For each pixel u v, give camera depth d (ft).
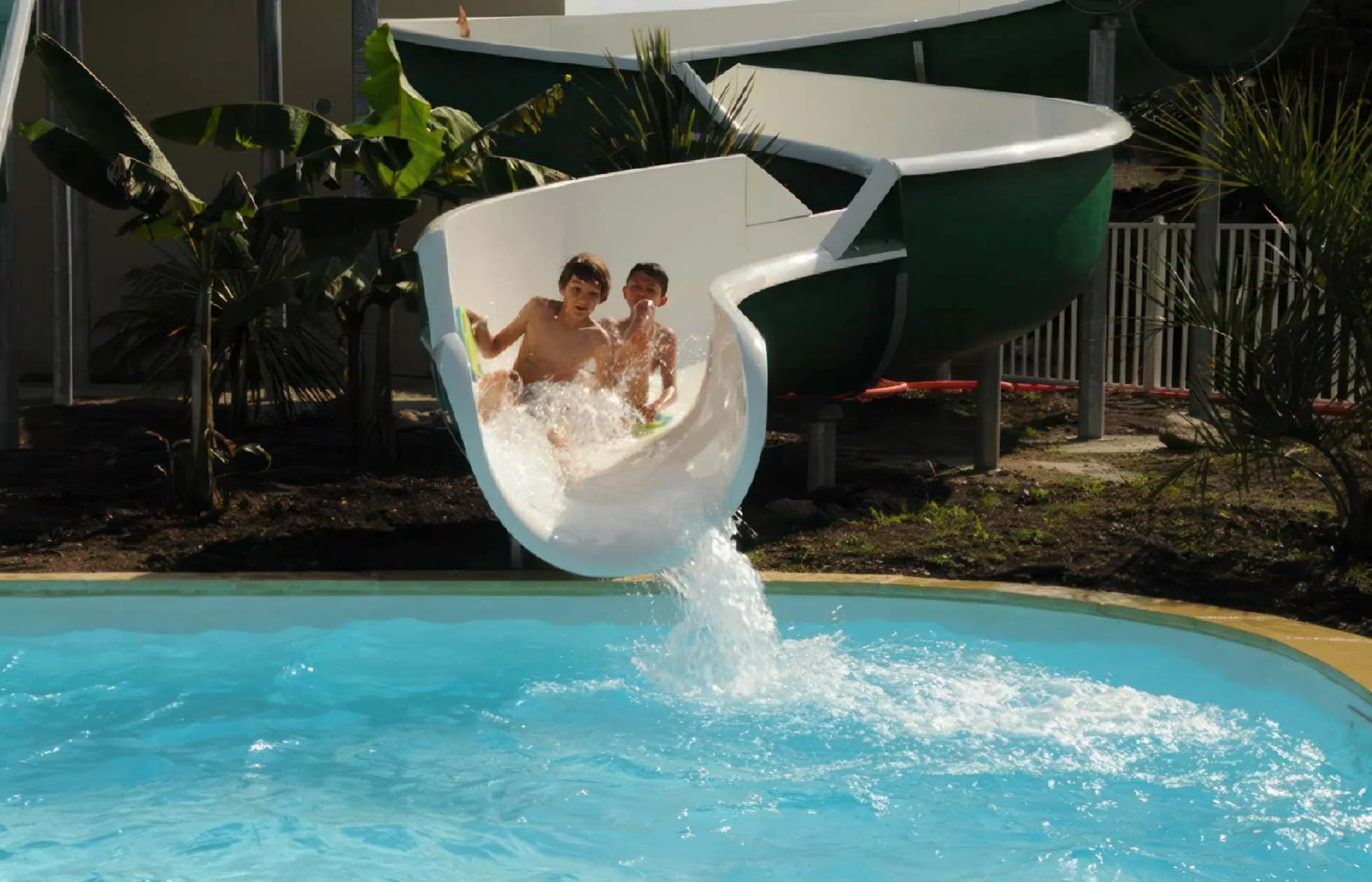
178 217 27.89
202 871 14.15
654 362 29.09
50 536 27.32
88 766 17.25
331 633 22.97
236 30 49.70
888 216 27.32
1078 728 18.48
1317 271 23.97
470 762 17.47
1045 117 35.37
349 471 32.37
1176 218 54.34
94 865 14.25
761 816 15.74
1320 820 15.42
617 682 20.54
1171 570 24.43
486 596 23.67
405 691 20.18
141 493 30.45
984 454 32.45
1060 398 43.50
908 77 42.45
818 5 50.52
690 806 16.01
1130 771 16.97
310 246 28.48
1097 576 24.38
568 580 23.72
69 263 41.47
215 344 33.63
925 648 21.91
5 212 34.32
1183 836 15.03
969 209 28.14
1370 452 31.14
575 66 40.22
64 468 32.71
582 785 16.69
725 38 51.13
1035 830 15.24
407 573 24.27
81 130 27.50
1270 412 24.04
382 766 17.31
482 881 14.01
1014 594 22.79
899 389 41.01
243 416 37.52
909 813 15.76
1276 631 20.35
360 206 28.07
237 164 49.60
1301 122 24.06
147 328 35.81
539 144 41.27
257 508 29.12
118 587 23.61
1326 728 18.13
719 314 23.04
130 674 20.92
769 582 23.67
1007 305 29.68
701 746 17.97
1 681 20.53
